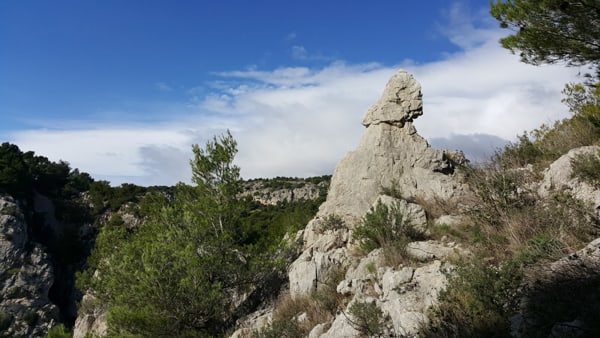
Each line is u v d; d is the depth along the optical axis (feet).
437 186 43.70
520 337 19.34
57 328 57.06
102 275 57.41
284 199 254.47
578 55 31.30
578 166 29.78
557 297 19.34
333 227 46.34
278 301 43.91
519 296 21.66
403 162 46.60
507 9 32.94
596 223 25.54
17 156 199.82
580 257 20.94
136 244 53.72
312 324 32.99
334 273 38.91
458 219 36.52
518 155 40.27
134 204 206.18
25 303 155.12
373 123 49.67
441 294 23.65
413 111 48.32
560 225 25.99
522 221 28.55
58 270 179.93
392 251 33.68
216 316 47.80
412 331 23.99
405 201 40.27
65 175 242.78
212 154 59.11
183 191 61.05
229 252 51.42
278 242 54.65
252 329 38.58
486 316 21.21
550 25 30.63
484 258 27.14
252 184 304.09
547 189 31.81
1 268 158.92
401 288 27.76
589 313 17.29
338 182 49.29
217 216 54.95
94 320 77.87
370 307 26.55
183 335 45.42
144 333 45.16
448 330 21.91
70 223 203.92
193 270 45.47
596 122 35.73
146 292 44.42
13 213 171.22
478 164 37.63
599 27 28.96
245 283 50.70
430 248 32.73
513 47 33.68
